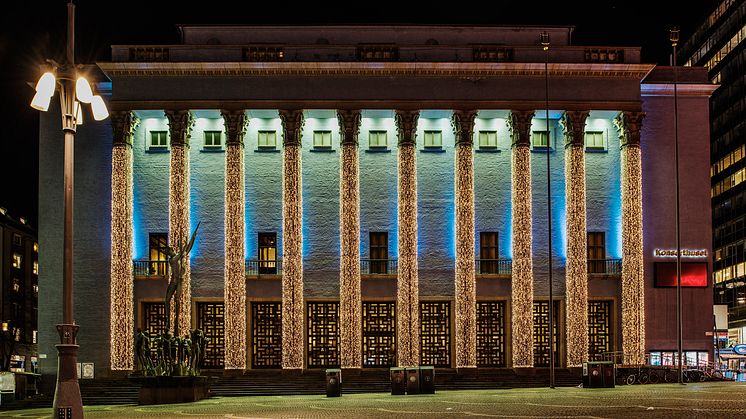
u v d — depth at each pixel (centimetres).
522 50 5303
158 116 5338
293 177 5184
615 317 5306
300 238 5175
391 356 5256
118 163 5159
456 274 5178
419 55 5269
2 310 10062
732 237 9525
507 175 5406
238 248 5156
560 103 5241
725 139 9838
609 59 5312
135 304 5228
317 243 5306
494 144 5441
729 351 6662
